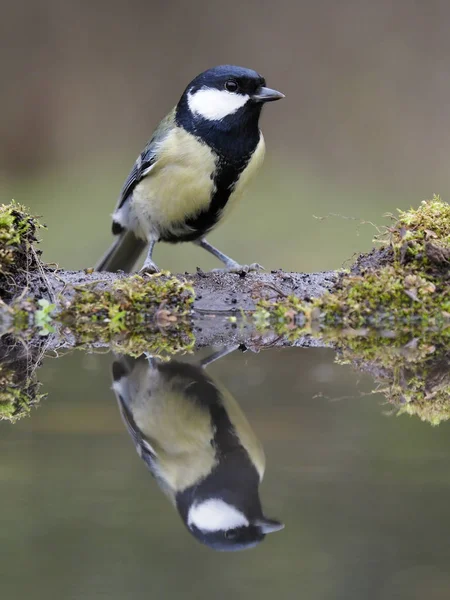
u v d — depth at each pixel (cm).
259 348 820
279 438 528
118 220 1041
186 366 734
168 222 977
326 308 930
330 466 476
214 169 923
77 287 934
